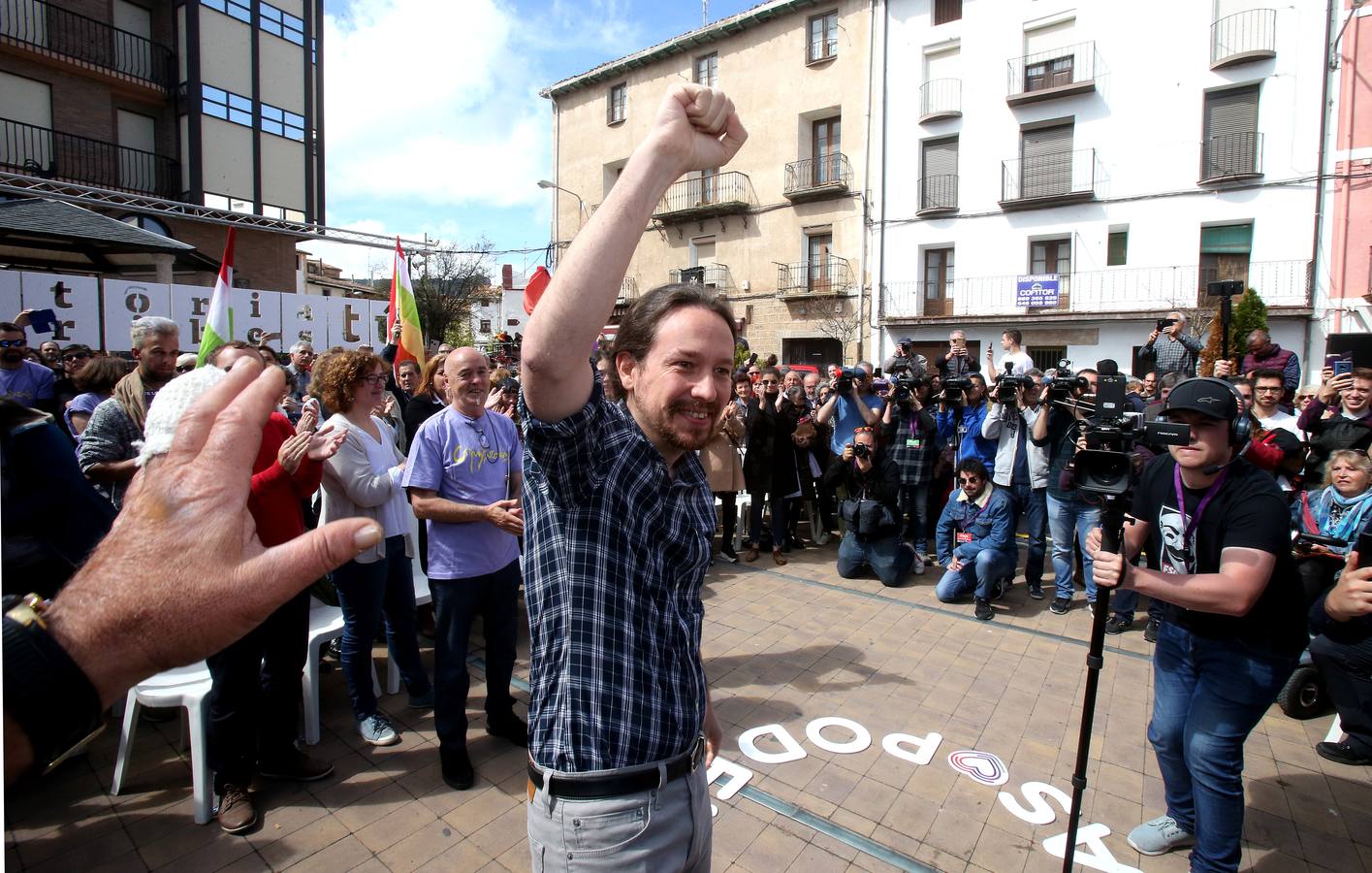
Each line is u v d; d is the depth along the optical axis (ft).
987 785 10.18
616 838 4.06
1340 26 44.68
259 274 51.78
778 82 66.64
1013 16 55.36
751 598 18.10
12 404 7.70
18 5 42.70
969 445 20.94
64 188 36.24
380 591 10.94
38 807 9.43
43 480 7.73
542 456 3.92
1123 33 51.60
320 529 2.12
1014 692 13.03
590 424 3.90
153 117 49.32
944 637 15.62
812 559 22.02
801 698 12.68
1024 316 55.26
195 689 9.31
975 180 57.67
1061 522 17.11
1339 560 11.10
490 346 38.37
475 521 9.90
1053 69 54.70
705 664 14.07
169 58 49.03
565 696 4.11
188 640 1.94
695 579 4.59
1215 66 48.21
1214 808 7.67
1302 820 9.62
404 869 8.44
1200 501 7.79
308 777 10.03
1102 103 52.60
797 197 65.16
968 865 8.59
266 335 24.85
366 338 29.78
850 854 8.76
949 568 17.84
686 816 4.36
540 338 3.49
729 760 10.73
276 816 9.34
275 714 9.93
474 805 9.63
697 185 72.38
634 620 4.15
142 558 1.98
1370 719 10.48
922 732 11.57
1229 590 6.95
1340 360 16.81
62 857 8.50
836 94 63.46
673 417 4.22
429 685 12.37
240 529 2.10
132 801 9.59
